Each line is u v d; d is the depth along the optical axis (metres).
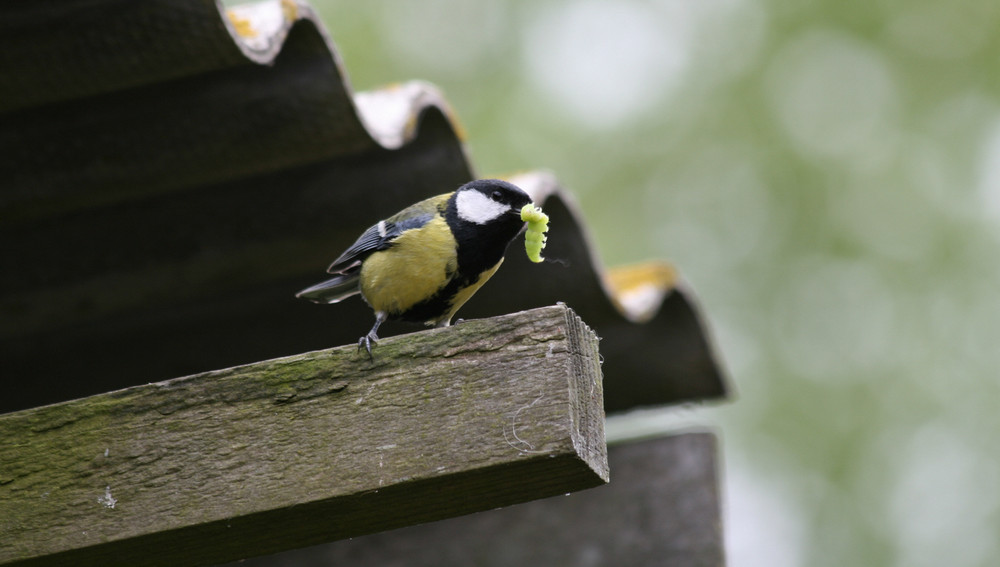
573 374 5.60
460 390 5.63
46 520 5.80
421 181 8.84
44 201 7.84
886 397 20.39
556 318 5.66
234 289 9.23
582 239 9.51
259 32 6.88
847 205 21.91
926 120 22.45
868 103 22.83
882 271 21.42
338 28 23.27
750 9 23.98
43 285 8.69
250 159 7.81
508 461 5.43
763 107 22.89
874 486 19.94
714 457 10.27
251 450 5.75
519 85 23.11
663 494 10.20
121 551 5.87
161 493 5.76
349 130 7.64
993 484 19.53
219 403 5.87
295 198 8.50
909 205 21.77
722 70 23.52
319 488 5.62
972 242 21.28
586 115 23.22
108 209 8.23
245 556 6.31
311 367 5.84
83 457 5.89
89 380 10.16
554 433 5.43
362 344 5.83
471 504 5.96
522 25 23.81
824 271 21.56
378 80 22.84
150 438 5.87
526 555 10.19
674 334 11.34
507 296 9.96
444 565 10.18
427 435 5.59
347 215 8.78
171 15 6.41
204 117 7.41
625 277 11.42
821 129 22.69
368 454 5.63
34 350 9.57
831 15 23.52
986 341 20.52
